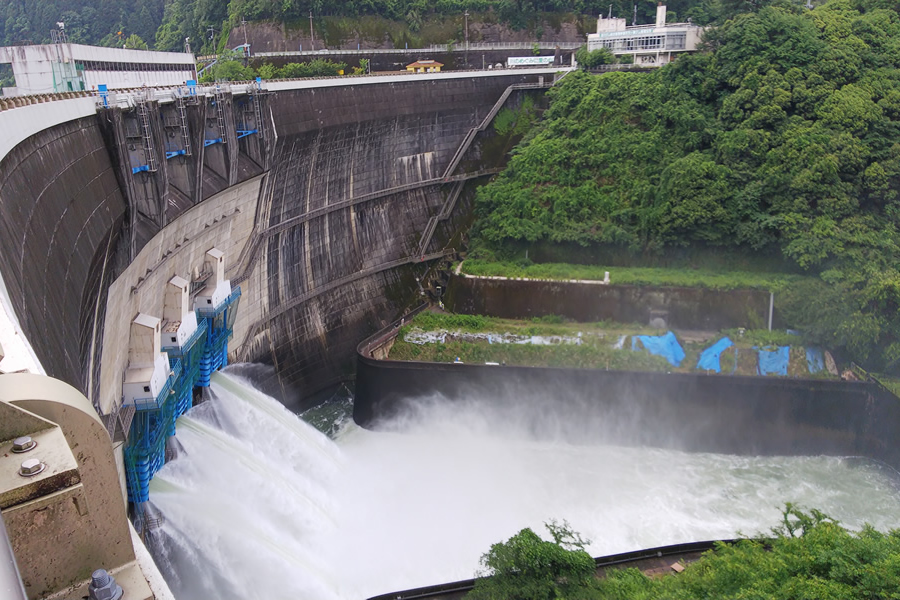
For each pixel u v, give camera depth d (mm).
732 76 78562
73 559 8555
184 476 43438
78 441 8547
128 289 41469
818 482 56562
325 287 69375
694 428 61250
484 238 78188
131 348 40844
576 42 115000
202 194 49969
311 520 47875
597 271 70188
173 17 130625
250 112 56406
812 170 68312
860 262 63812
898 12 89250
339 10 105500
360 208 73375
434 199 81750
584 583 31703
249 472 46688
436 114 79250
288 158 61844
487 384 63062
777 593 28422
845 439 60219
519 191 77562
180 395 45062
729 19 86750
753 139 72312
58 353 27281
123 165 41250
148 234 43688
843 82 75812
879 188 68188
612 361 64062
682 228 70062
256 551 41500
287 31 103938
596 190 76062
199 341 49969
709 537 49406
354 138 69688
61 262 31141
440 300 76188
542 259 75125
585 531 49969
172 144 47312
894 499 54219
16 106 30234
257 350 61750
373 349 65562
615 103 79938
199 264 52375
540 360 64875
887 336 61594
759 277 67438
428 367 63344
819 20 83375
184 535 40031
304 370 67250
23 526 7852
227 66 90875
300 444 55219
